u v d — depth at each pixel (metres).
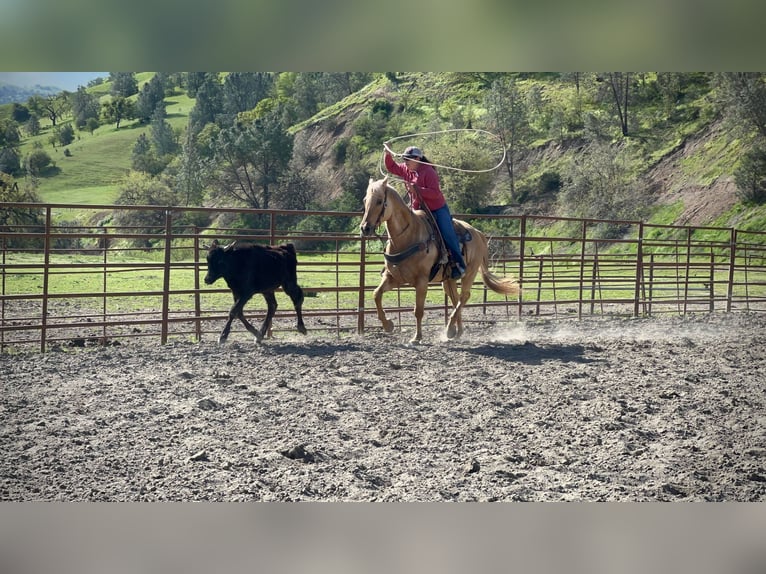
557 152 59.56
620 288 14.67
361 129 74.06
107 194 94.50
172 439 5.42
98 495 4.38
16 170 110.75
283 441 5.47
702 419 6.39
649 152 53.81
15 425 5.57
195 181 74.12
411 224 9.30
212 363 7.95
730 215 42.69
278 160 67.88
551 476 4.98
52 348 9.48
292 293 9.82
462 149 55.44
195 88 147.50
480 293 18.19
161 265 9.45
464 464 5.11
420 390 7.04
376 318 13.88
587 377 7.87
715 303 18.03
